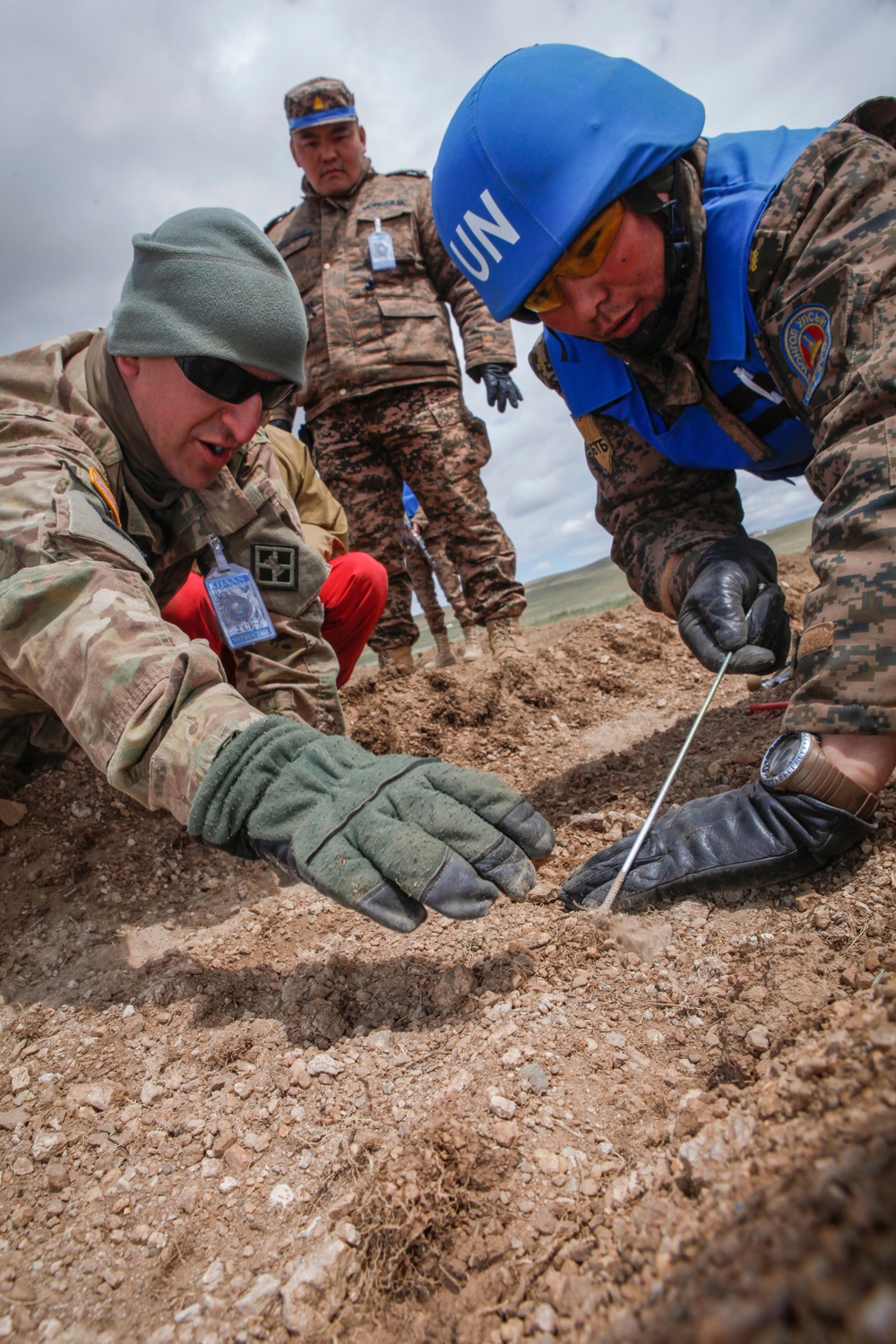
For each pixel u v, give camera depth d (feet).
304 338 5.40
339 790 3.91
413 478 11.57
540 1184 3.34
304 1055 4.41
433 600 17.87
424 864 3.68
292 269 11.33
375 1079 4.17
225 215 5.14
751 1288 1.49
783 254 4.81
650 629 11.82
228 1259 3.35
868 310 4.40
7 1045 4.91
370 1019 4.62
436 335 11.14
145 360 5.04
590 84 4.95
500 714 9.41
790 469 6.66
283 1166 3.77
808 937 4.30
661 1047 4.00
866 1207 1.51
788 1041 3.53
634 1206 3.04
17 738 7.26
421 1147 3.53
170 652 4.13
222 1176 3.77
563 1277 2.84
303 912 5.94
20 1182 3.91
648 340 5.61
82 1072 4.56
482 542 11.51
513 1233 3.16
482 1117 3.69
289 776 3.92
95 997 5.24
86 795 7.23
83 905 6.24
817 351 4.70
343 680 9.62
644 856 5.10
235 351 4.94
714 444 6.31
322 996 4.85
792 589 12.96
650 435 6.50
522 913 5.41
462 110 5.28
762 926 4.58
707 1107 3.35
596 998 4.42
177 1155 3.92
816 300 4.64
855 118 4.99
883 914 4.26
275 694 6.64
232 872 6.61
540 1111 3.71
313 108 10.66
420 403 11.16
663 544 6.71
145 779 4.12
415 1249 3.18
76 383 5.38
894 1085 2.54
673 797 6.68
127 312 5.00
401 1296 3.06
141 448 5.53
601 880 5.22
